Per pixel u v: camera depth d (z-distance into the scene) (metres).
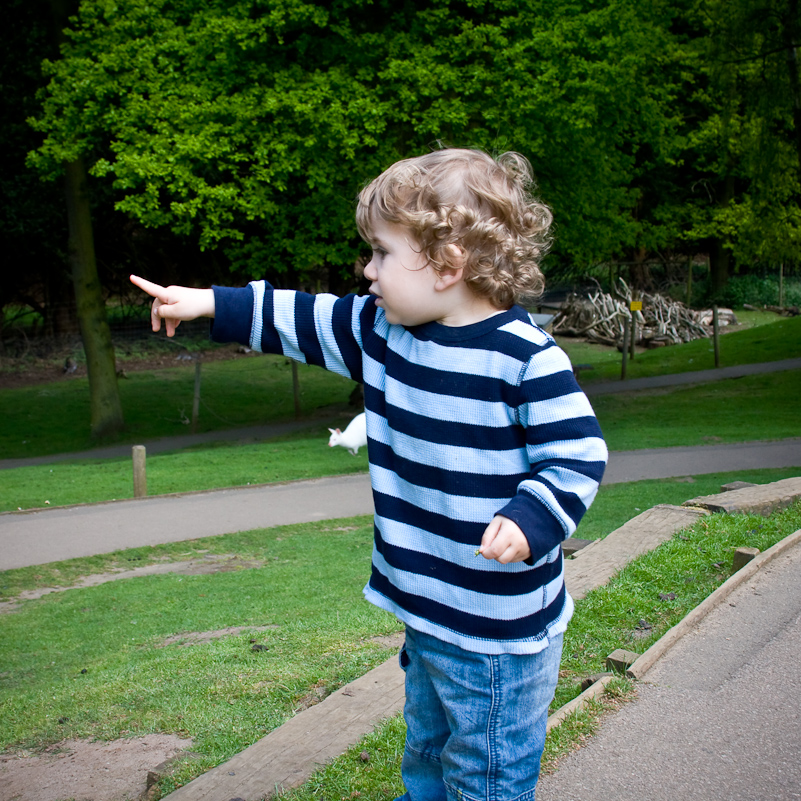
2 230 27.50
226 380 29.70
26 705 4.81
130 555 9.66
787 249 31.05
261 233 21.83
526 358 1.79
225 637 5.80
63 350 31.92
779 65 21.95
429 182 1.77
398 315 1.87
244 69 17.28
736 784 2.77
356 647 4.87
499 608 1.87
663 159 27.31
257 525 10.93
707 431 17.36
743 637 3.95
